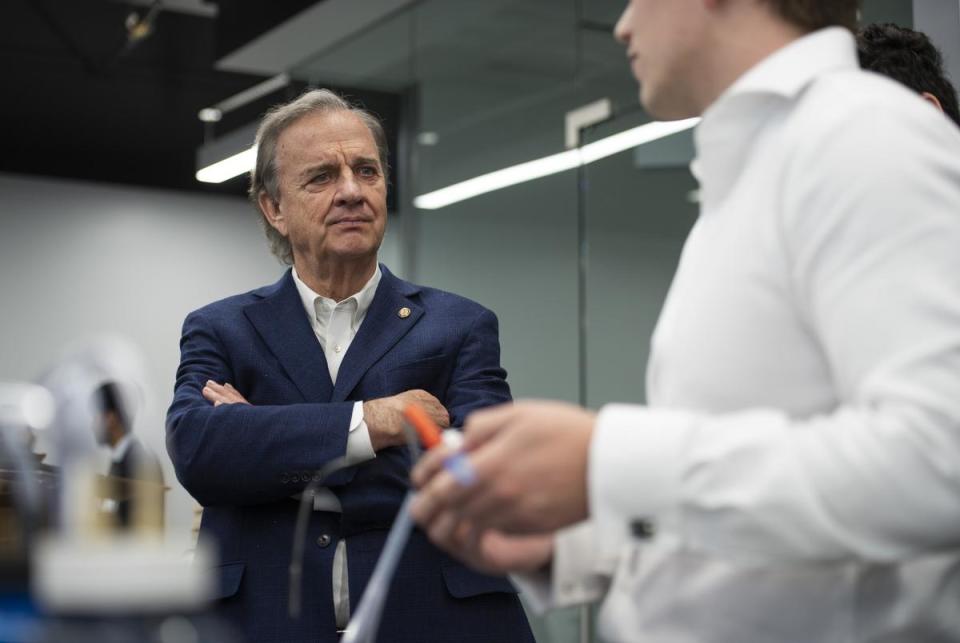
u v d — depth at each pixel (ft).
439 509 2.99
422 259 17.34
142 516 3.02
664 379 3.27
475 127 16.42
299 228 7.38
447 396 7.20
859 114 2.90
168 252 34.88
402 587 6.51
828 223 2.83
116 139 30.83
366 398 7.03
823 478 2.63
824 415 2.99
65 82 28.43
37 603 2.40
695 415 2.89
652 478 2.79
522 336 14.85
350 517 6.55
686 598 3.13
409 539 6.60
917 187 2.74
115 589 2.32
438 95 17.37
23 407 3.07
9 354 33.01
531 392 14.57
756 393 3.03
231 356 7.22
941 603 2.85
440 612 6.52
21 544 2.75
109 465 3.03
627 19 3.66
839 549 2.66
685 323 3.20
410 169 17.78
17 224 33.47
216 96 29.45
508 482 2.89
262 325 7.31
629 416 2.89
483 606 6.61
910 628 2.87
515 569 3.52
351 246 7.23
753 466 2.73
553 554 3.58
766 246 3.03
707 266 3.19
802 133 3.01
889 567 2.93
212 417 6.75
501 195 15.70
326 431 6.60
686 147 12.37
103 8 27.20
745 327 3.04
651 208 12.76
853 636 2.93
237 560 6.60
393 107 18.17
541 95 15.06
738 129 3.25
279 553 6.58
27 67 27.73
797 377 2.99
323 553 6.55
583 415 2.95
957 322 2.62
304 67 20.29
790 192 2.97
